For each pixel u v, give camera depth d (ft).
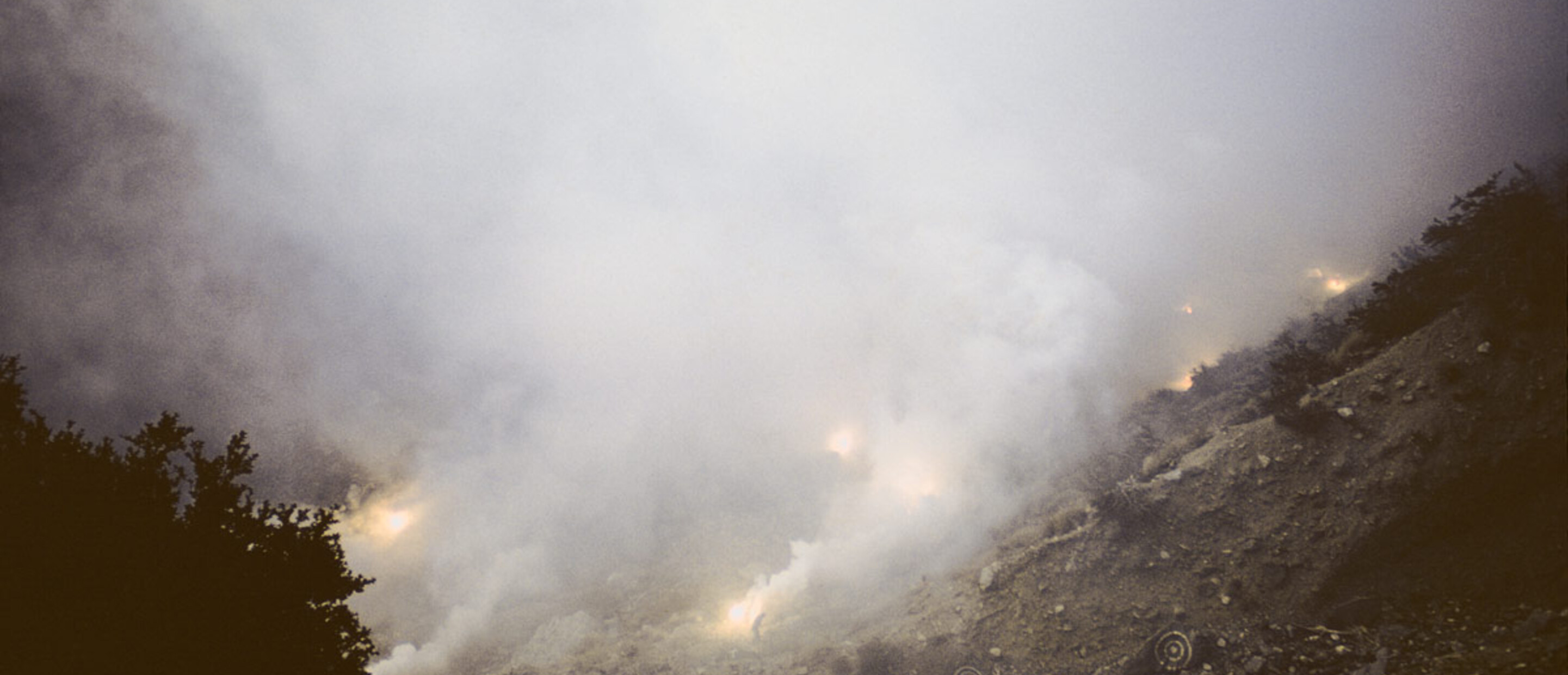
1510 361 26.16
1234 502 33.71
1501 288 27.48
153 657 17.06
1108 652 32.07
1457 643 22.44
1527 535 23.63
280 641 19.66
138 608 17.35
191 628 18.08
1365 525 27.89
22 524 16.48
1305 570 28.84
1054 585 37.32
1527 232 27.12
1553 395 24.26
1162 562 34.06
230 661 18.34
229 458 21.95
